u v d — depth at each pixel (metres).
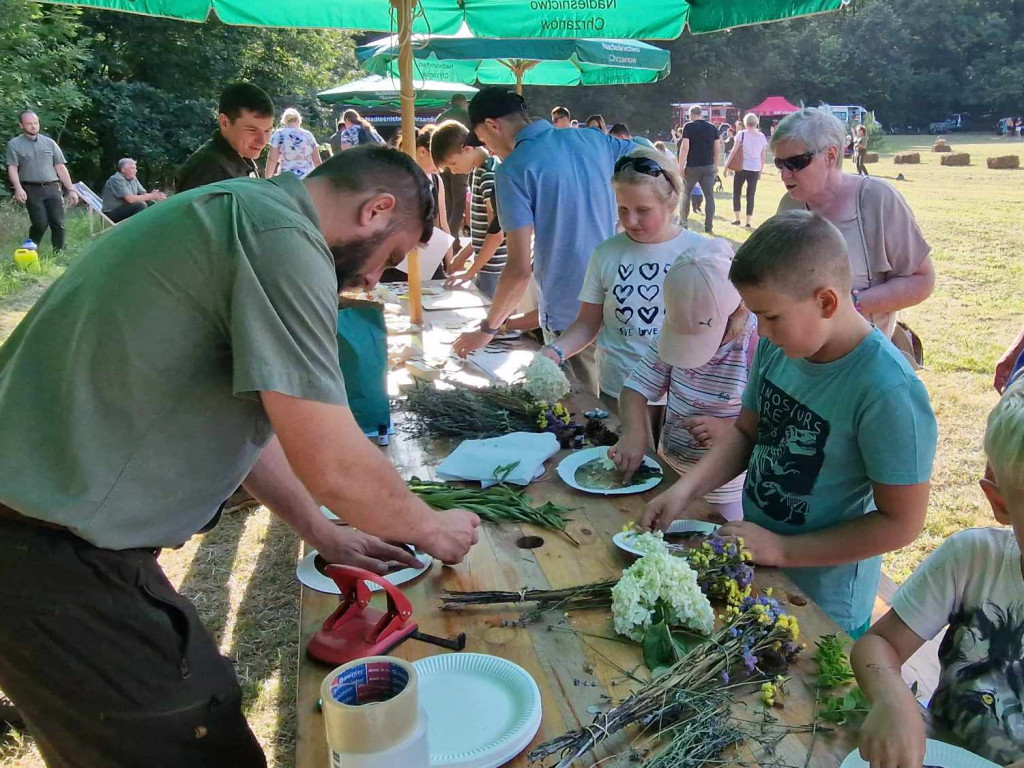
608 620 1.57
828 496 1.86
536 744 1.24
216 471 1.50
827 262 1.67
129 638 1.43
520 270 3.37
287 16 4.92
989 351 6.74
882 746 1.18
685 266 2.29
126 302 1.36
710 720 1.25
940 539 3.87
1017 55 52.41
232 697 1.57
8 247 11.22
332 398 1.39
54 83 16.11
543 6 4.73
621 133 8.77
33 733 1.53
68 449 1.37
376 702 0.99
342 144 10.62
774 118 43.88
